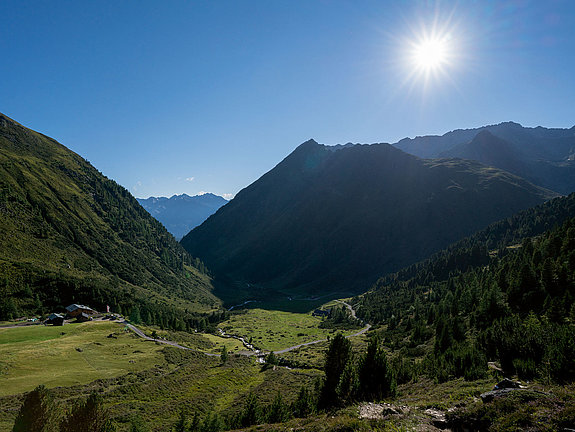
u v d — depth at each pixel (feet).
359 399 94.48
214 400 219.20
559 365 78.54
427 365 164.55
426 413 66.49
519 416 50.44
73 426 67.87
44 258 511.40
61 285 450.71
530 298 219.82
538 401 54.44
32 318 374.22
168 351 314.96
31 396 65.46
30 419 64.03
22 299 397.80
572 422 45.09
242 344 456.04
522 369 92.79
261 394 226.38
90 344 292.61
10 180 640.17
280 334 526.57
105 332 346.33
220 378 271.08
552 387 69.36
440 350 204.85
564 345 79.92
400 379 165.48
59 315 357.00
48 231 592.19
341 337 119.75
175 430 143.02
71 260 562.25
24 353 242.37
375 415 68.18
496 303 227.81
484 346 142.92
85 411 69.72
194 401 210.59
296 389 239.71
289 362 345.31
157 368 264.11
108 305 463.01
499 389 68.23
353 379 102.83
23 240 519.19
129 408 184.65
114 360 264.72
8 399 162.20
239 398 223.10
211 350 386.73
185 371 274.57
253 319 652.07
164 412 186.50
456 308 317.63
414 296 543.80
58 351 258.78
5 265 431.84
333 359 117.08
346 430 60.59
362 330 511.40
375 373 98.12
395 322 434.71
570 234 286.87
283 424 82.89
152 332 389.60
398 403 81.87
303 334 524.52
